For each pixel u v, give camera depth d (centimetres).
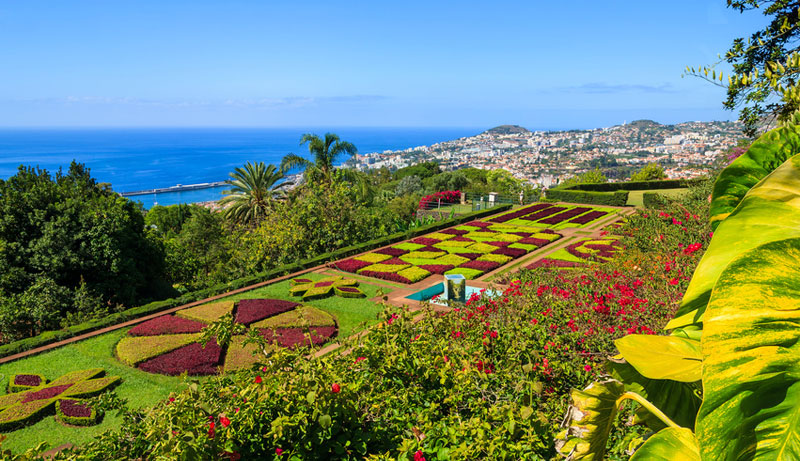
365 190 2744
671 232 1038
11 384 870
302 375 404
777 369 100
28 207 1439
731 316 102
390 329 571
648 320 621
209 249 2395
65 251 1401
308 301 1354
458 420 422
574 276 965
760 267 101
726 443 102
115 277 1509
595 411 162
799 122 148
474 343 596
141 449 403
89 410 772
